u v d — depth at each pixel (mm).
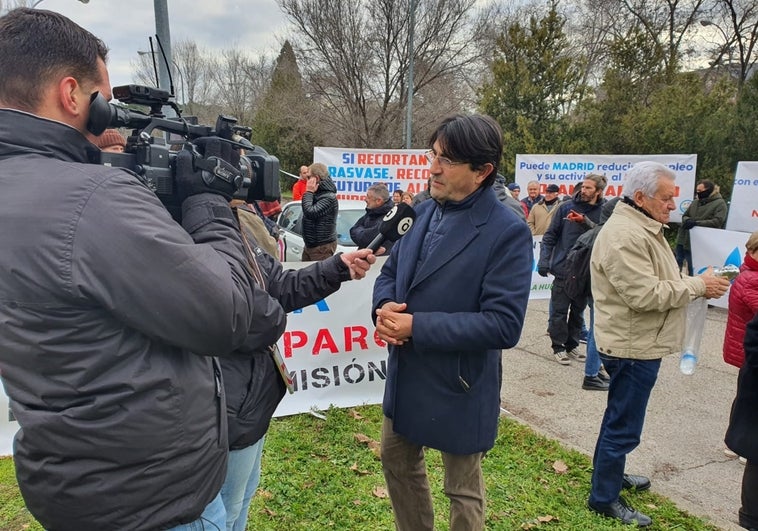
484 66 23672
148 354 1166
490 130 1990
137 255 1085
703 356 5980
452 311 2047
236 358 1672
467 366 2057
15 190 1088
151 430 1165
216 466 1336
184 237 1188
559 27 16891
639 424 2938
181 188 1432
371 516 2951
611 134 15047
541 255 5906
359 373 4383
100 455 1145
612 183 10070
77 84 1221
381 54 23297
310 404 4258
